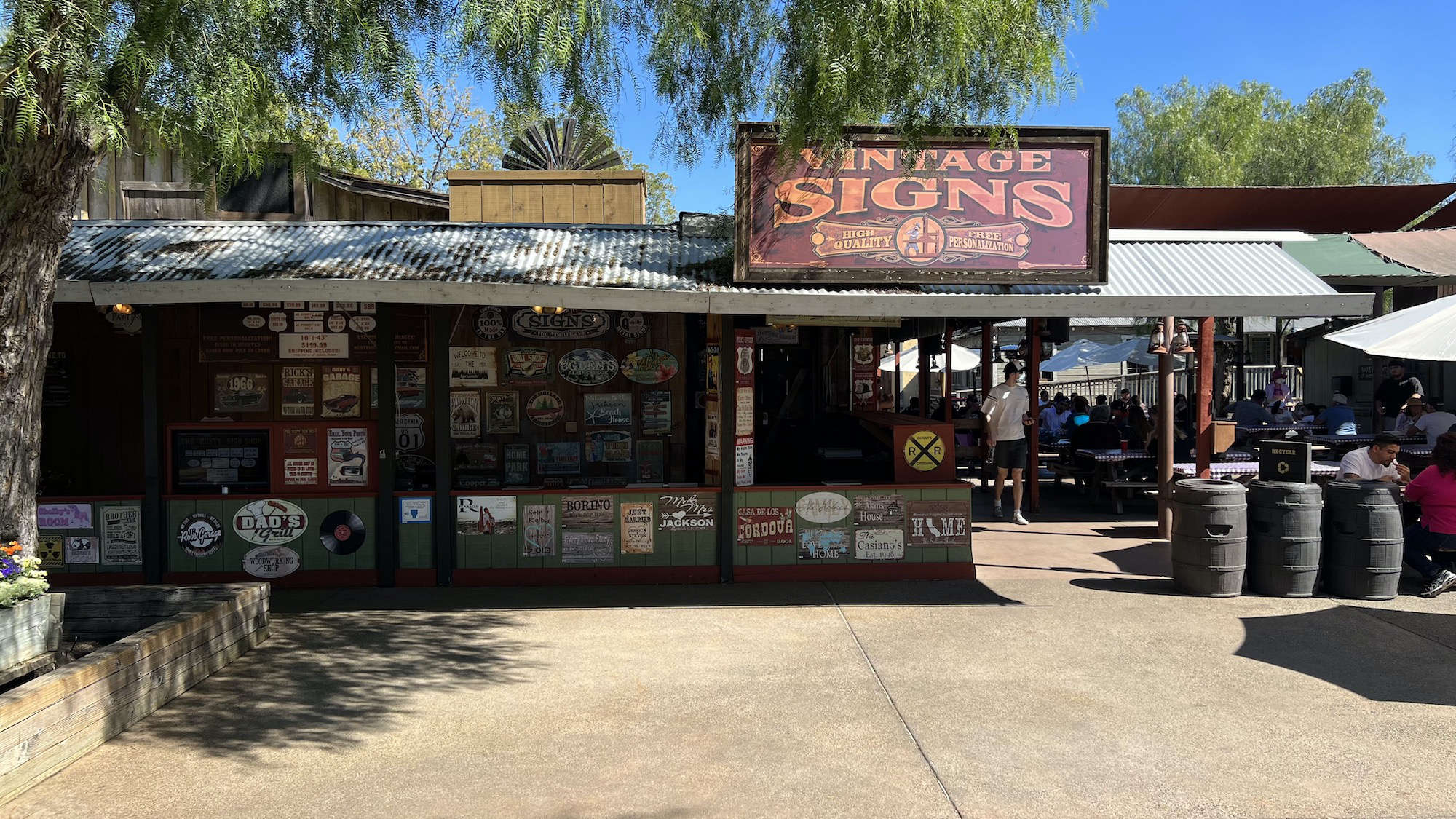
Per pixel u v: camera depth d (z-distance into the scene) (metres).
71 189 4.75
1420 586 7.27
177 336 8.95
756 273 6.66
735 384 7.50
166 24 4.72
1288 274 7.20
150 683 4.65
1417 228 15.24
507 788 3.81
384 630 6.20
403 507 7.44
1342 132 32.97
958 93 5.90
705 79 6.65
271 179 10.30
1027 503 12.09
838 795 3.74
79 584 7.29
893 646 5.75
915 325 11.17
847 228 6.73
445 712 4.68
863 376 11.66
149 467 7.27
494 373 9.24
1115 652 5.59
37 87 4.44
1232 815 3.54
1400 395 14.37
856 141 6.70
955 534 7.60
